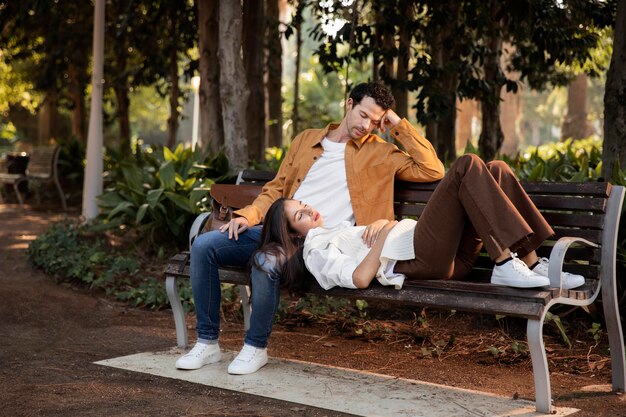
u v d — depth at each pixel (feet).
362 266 10.94
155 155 26.78
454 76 28.99
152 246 23.24
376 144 12.85
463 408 10.08
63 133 76.79
